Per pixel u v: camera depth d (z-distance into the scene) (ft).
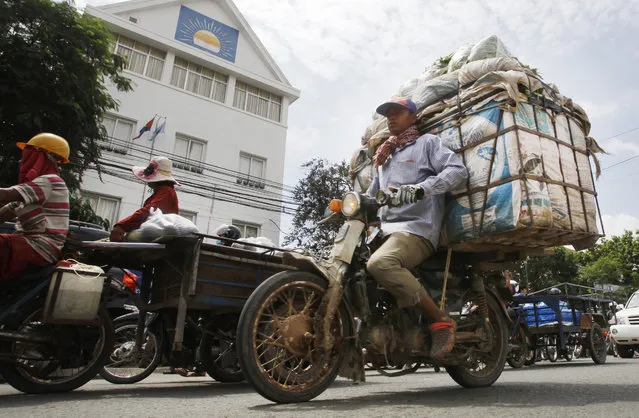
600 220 9.71
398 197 8.48
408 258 8.93
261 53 61.05
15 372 10.23
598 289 94.22
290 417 6.53
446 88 10.42
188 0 57.16
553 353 29.94
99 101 32.14
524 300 26.11
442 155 9.41
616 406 7.48
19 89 27.61
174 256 11.97
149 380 16.12
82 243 10.93
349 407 7.44
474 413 6.77
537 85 9.31
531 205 8.37
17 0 28.30
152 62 52.85
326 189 54.39
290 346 7.97
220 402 8.91
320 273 8.48
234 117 56.18
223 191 49.03
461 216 9.31
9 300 10.04
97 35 32.09
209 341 14.08
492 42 10.44
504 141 8.87
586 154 10.12
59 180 10.67
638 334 36.04
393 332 8.93
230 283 12.35
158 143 49.90
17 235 9.98
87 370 10.89
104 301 11.25
